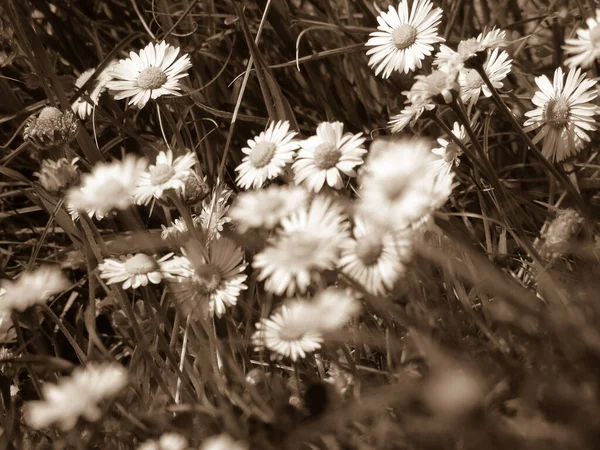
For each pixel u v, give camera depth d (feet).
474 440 1.35
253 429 1.47
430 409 1.39
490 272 1.47
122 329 1.66
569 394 1.38
